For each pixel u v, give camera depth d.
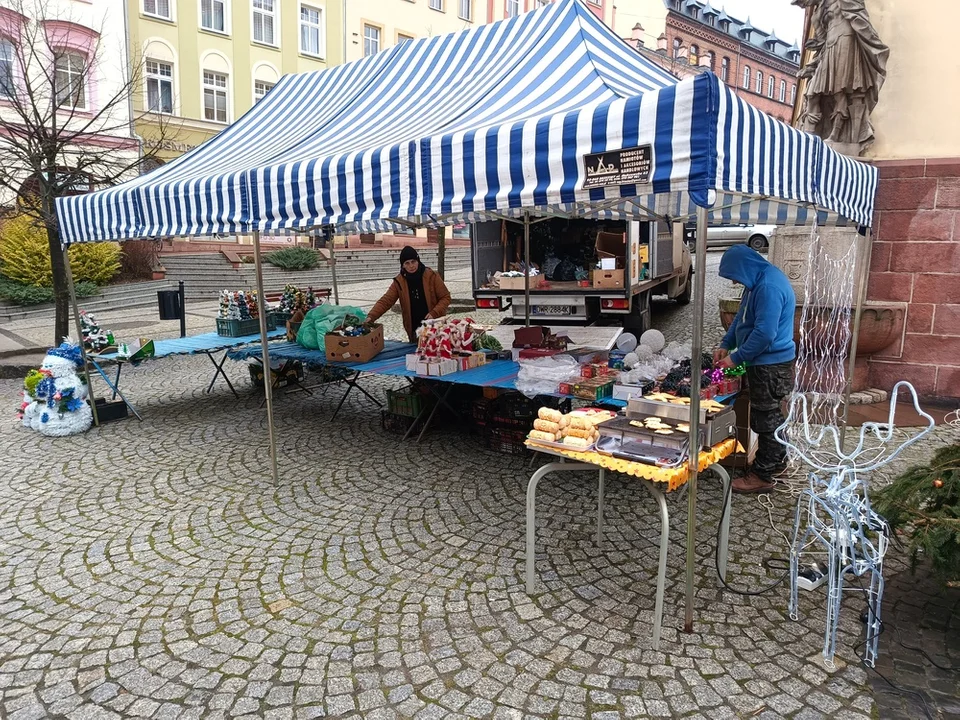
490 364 5.22
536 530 3.70
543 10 4.72
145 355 6.15
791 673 2.46
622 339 4.96
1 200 12.95
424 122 3.98
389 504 4.12
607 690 2.38
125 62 16.27
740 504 4.00
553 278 9.65
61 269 9.00
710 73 2.21
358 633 2.78
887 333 5.91
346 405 6.69
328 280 19.70
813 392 5.88
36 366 8.74
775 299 3.73
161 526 3.90
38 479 4.73
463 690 2.41
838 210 3.65
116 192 5.03
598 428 2.95
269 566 3.38
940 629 2.72
